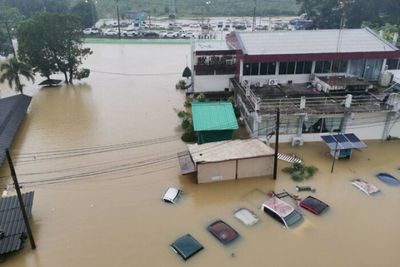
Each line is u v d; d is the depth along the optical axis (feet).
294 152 111.86
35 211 87.40
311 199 88.69
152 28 365.20
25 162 109.81
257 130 114.01
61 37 178.91
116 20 415.03
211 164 95.25
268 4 481.87
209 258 72.64
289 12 454.81
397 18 284.20
